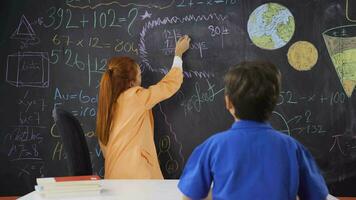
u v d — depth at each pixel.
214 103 3.04
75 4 3.12
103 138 2.83
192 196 1.47
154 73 3.08
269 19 2.99
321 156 2.97
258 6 2.99
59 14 3.13
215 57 3.03
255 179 1.39
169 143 3.09
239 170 1.41
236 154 1.42
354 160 2.95
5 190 3.15
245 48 3.01
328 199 1.91
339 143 2.96
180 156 3.08
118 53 3.11
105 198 1.92
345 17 2.94
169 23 3.06
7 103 3.15
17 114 3.15
